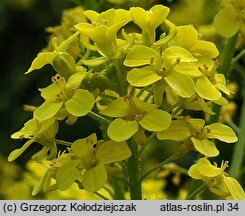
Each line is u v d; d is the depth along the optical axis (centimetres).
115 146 14
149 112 14
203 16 25
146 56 14
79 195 22
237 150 21
